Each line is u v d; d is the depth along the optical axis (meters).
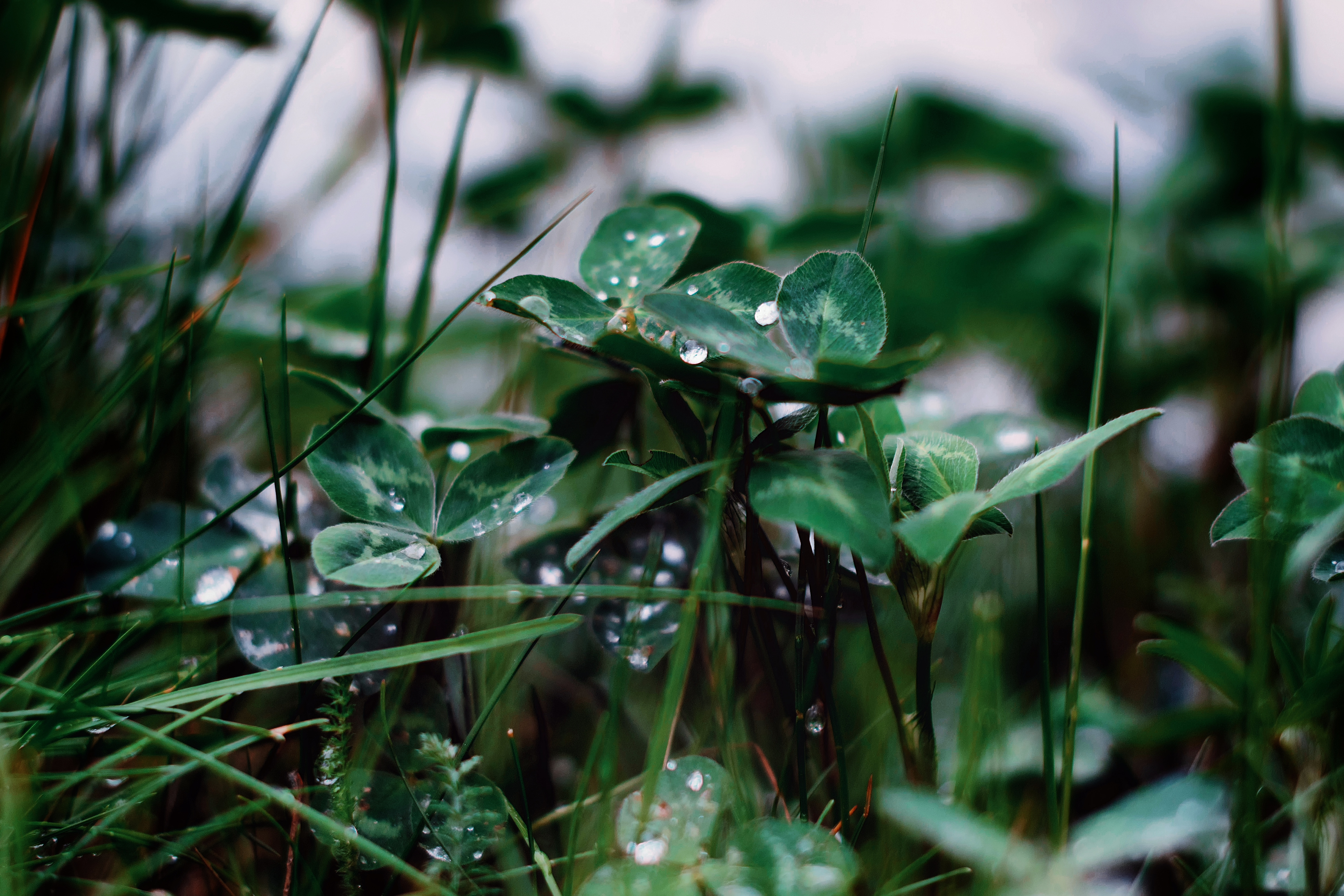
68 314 0.43
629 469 0.37
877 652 0.37
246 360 0.47
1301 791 0.38
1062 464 0.35
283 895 0.37
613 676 0.40
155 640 0.39
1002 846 0.35
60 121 0.45
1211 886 0.37
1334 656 0.37
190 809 0.38
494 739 0.39
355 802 0.37
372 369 0.43
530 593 0.37
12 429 0.42
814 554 0.37
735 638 0.38
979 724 0.38
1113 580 0.46
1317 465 0.37
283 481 0.41
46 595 0.41
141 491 0.41
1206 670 0.38
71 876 0.37
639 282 0.38
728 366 0.36
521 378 0.45
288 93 0.45
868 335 0.36
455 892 0.36
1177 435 0.51
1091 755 0.40
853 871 0.35
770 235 0.47
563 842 0.38
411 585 0.37
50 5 0.45
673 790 0.37
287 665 0.38
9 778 0.35
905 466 0.37
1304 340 0.52
